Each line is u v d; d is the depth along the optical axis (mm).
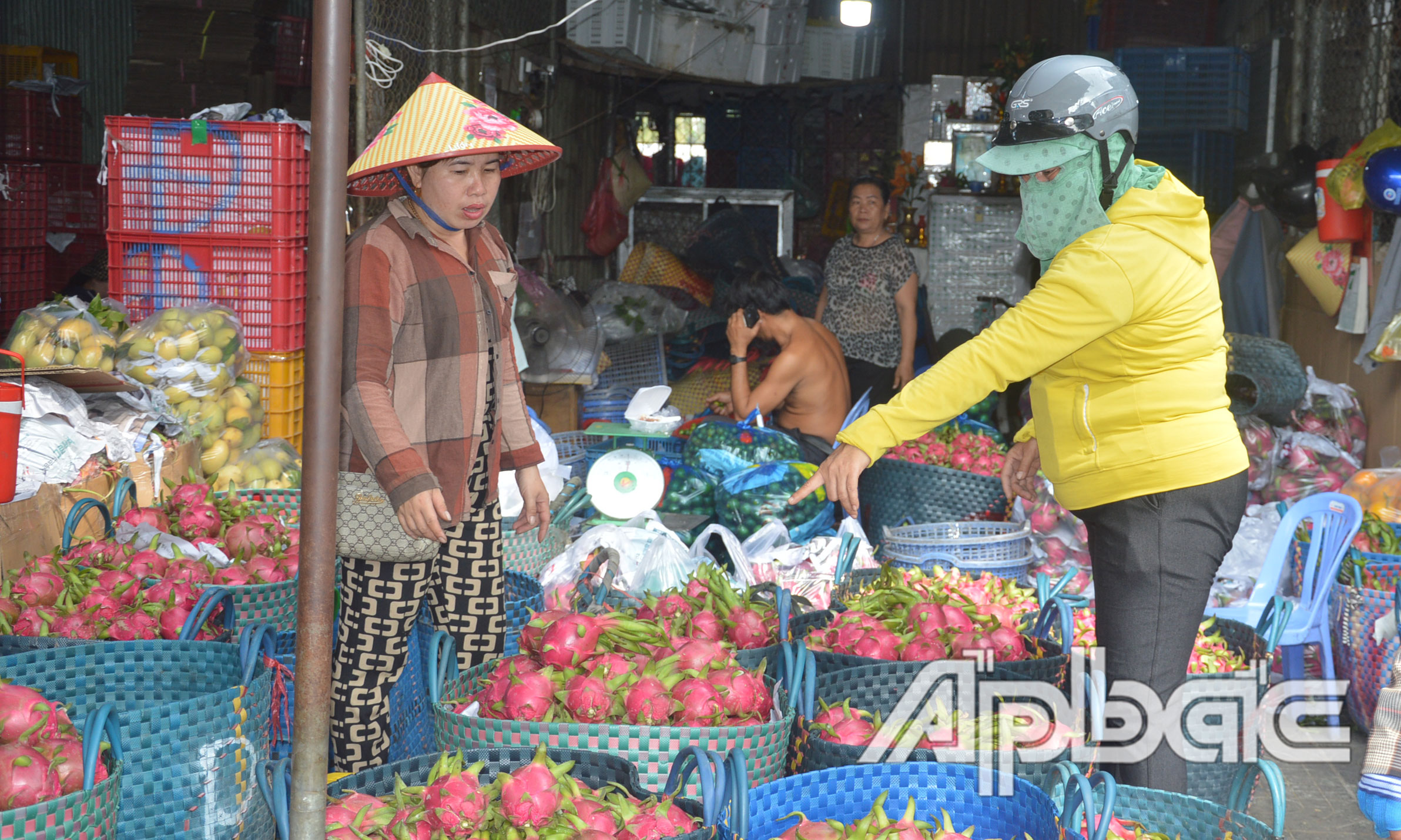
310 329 1573
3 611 2758
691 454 5000
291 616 3082
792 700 2287
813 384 5336
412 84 5836
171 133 4551
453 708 2336
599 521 4211
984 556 4293
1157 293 2203
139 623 2754
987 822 2049
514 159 2846
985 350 2246
